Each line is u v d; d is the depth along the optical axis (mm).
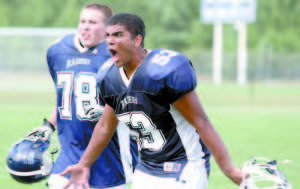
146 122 11094
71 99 13875
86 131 13805
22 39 99312
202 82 116625
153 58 10805
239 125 46500
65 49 14180
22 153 13086
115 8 159875
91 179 13836
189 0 166125
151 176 11469
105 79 11258
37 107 59656
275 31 161375
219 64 114000
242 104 69500
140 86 10805
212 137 10672
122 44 10562
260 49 138500
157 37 163250
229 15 101938
